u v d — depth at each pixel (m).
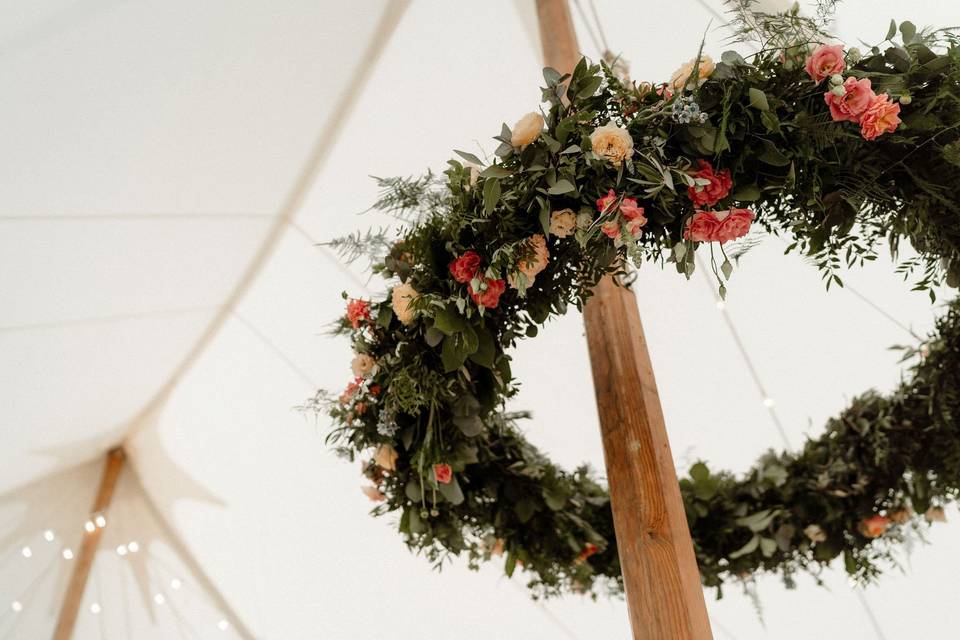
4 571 5.21
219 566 5.41
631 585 1.62
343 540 4.45
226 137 2.80
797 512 2.47
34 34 1.93
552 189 1.49
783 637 3.32
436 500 2.00
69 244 2.80
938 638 2.98
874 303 2.89
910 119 1.48
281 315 3.89
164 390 4.80
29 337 3.21
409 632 4.50
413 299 1.64
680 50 2.85
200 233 3.24
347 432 2.02
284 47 2.61
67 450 5.00
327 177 3.30
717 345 3.24
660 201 1.51
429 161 3.29
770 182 1.53
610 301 2.00
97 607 5.67
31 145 2.27
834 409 3.14
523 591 3.86
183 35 2.26
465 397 1.81
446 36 2.93
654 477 1.70
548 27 2.54
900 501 2.41
